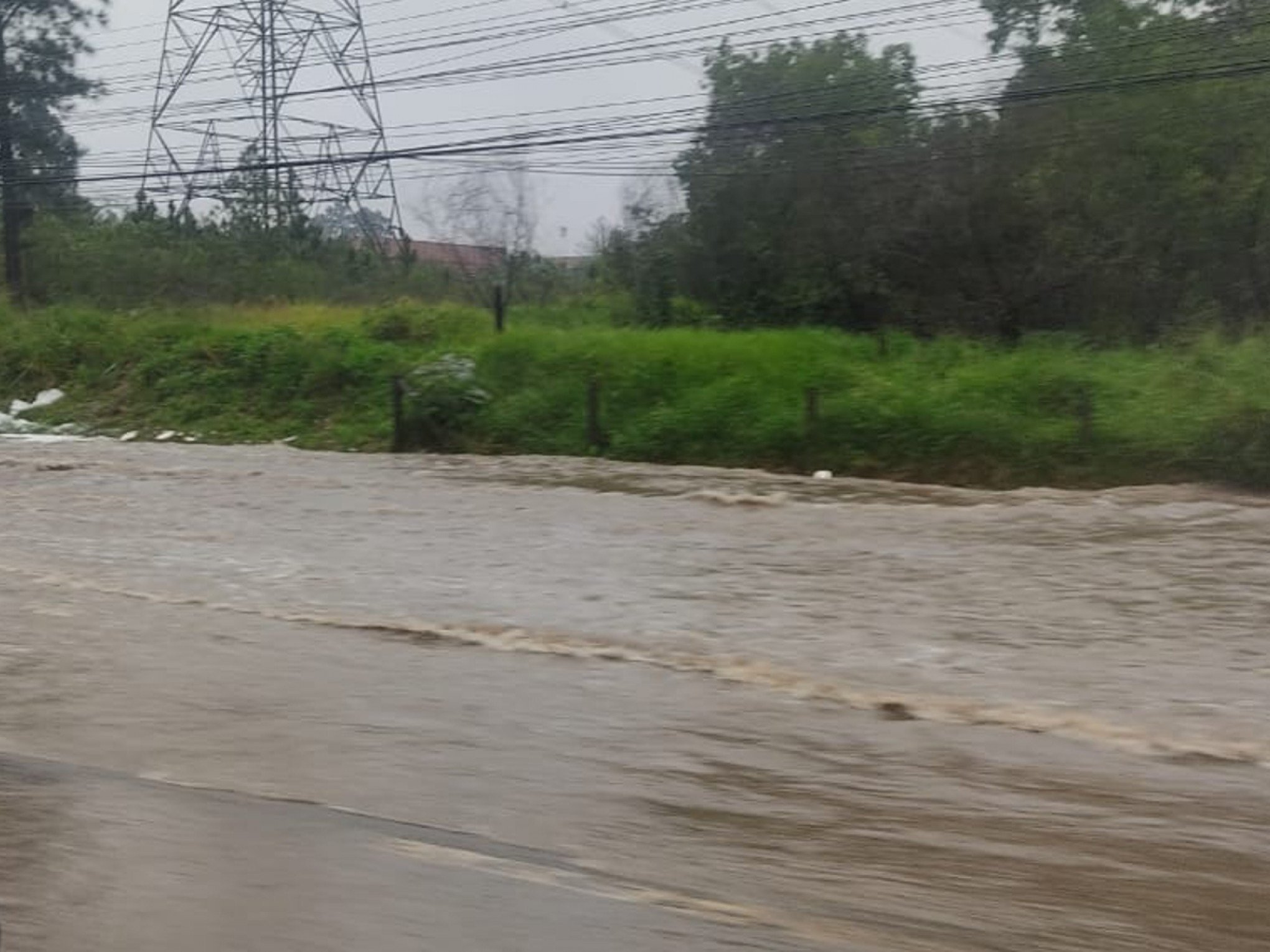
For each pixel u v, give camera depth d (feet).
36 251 139.95
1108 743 25.45
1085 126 91.81
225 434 94.99
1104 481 65.00
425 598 39.24
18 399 109.50
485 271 147.84
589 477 68.80
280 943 16.21
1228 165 89.10
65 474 71.51
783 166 104.06
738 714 27.53
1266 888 18.42
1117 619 35.40
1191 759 24.49
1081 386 71.61
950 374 77.20
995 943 16.49
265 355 101.71
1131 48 89.45
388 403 91.30
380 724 26.76
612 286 122.11
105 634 34.81
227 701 28.43
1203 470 62.85
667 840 20.25
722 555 45.52
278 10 130.52
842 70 103.19
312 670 31.12
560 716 27.37
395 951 15.98
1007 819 21.31
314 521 54.34
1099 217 93.56
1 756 24.56
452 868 18.89
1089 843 20.22
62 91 139.23
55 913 17.13
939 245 100.17
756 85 103.76
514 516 55.16
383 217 176.24
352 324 106.63
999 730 26.32
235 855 19.33
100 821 20.83
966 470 68.90
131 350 109.81
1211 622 34.94
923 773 23.71
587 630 35.04
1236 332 84.07
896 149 101.45
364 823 20.90
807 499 59.67
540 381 86.28
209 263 135.54
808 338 87.97
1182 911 17.58
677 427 77.51
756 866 19.17
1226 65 83.20
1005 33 99.91
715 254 107.96
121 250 136.26
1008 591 39.01
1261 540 46.57
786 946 16.24
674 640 33.96
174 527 53.21
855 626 35.06
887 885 18.44
